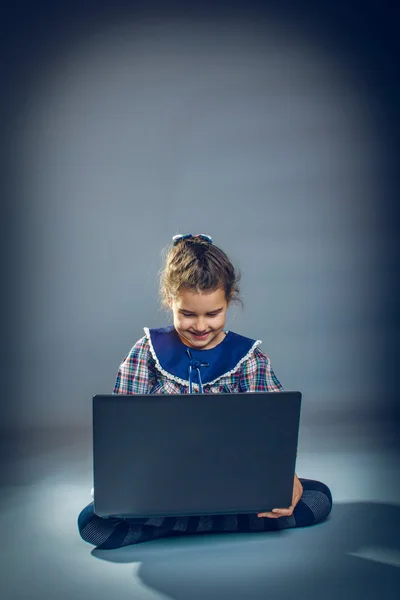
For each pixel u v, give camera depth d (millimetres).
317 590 1709
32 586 1740
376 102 3604
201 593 1696
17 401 3467
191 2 3525
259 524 2023
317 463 2750
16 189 3477
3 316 3479
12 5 3451
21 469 2734
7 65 3455
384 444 3014
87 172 3512
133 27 3508
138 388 1993
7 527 2129
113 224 3529
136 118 3521
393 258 3648
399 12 3592
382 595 1687
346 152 3613
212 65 3543
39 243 3496
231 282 1894
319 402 3600
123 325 3547
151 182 3543
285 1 3561
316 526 2090
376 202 3631
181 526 1992
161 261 3551
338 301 3648
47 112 3482
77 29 3482
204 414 1615
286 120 3586
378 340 3648
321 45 3578
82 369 3518
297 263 3627
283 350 3639
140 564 1854
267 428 1646
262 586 1729
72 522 2168
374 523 2115
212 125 3557
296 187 3607
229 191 3582
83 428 3330
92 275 3527
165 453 1636
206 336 1878
